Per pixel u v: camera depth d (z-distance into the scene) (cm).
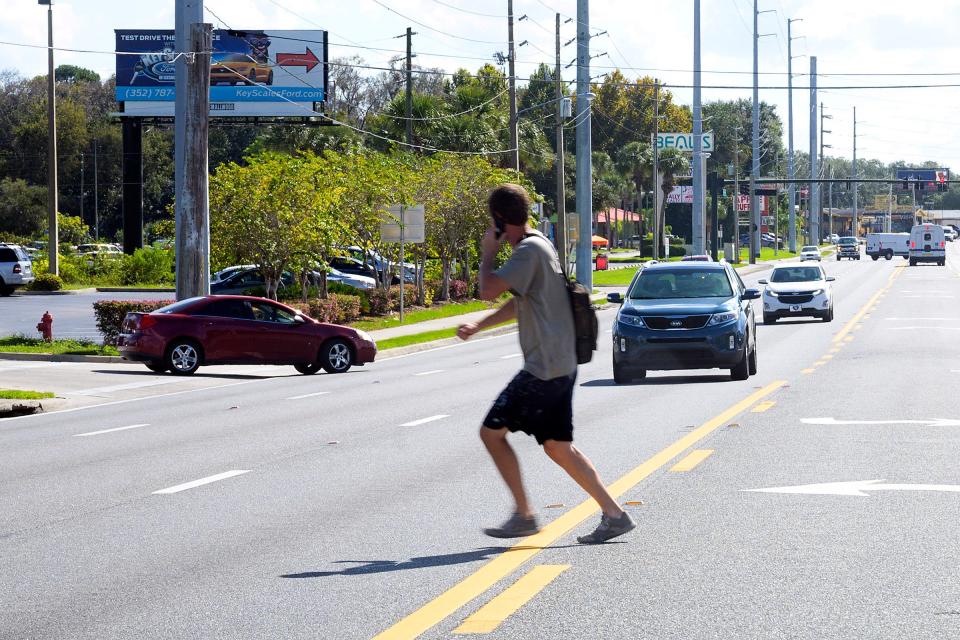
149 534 2342
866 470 2886
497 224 2025
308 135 18950
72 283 17088
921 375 5441
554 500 2569
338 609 1739
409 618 1680
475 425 4038
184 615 1736
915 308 11681
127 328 6744
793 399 4538
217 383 6319
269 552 2144
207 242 7650
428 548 2136
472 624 1639
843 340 7938
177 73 7694
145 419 4562
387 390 5544
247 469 3164
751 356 5616
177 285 7631
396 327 10412
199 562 2083
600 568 1952
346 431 3962
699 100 18575
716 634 1570
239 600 1811
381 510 2520
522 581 1872
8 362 7388
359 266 13725
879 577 1864
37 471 3250
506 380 5891
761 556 2017
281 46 18638
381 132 18812
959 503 2464
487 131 18350
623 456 3172
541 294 1995
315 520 2433
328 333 6869
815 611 1673
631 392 5003
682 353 5306
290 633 1625
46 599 1853
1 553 2205
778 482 2742
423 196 12812
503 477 2098
